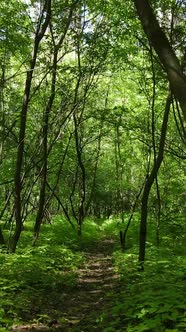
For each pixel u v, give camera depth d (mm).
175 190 20062
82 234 20062
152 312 5102
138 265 10539
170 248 13570
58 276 10211
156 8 10852
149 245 14312
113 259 14297
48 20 12055
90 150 28828
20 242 14727
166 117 10758
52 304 7996
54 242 15992
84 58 16078
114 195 37438
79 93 17141
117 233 22016
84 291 9414
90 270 12617
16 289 8141
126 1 12062
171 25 10602
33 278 9453
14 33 13594
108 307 7445
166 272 8508
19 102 16531
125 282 9547
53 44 14266
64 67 14453
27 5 13375
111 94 22594
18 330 6199
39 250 12594
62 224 21547
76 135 19562
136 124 15484
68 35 14320
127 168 30719
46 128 14523
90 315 7070
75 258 13672
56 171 22438
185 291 5953
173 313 4953
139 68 13758
